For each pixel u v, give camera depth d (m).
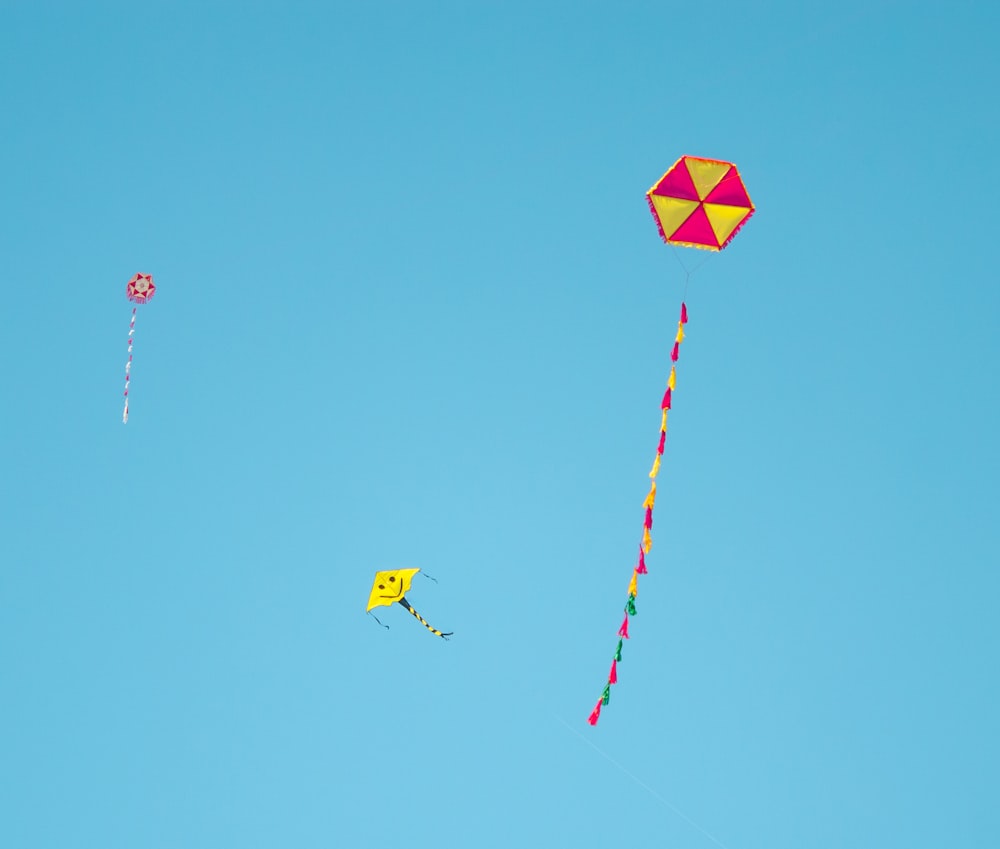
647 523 15.27
